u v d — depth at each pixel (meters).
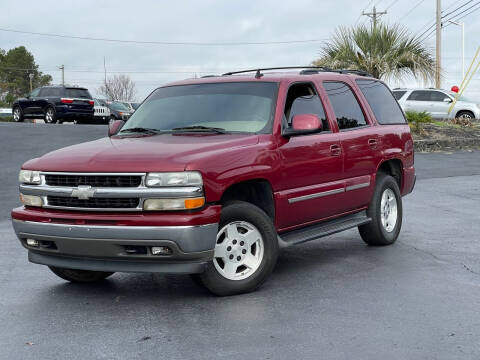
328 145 6.96
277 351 4.46
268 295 5.91
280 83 6.75
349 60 22.83
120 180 5.47
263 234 5.98
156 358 4.39
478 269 6.83
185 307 5.59
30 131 23.20
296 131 6.35
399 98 29.98
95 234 5.43
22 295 6.14
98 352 4.53
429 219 10.02
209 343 4.66
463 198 12.24
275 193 6.22
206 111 6.67
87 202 5.57
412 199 12.16
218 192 5.54
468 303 5.57
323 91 7.31
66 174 5.63
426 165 17.66
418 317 5.18
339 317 5.21
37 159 6.06
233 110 6.59
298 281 6.42
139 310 5.55
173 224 5.30
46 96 29.48
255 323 5.09
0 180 14.29
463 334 4.77
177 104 6.92
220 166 5.61
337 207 7.17
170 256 5.40
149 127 6.71
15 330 5.06
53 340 4.80
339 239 8.70
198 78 7.39
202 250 5.44
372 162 7.73
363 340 4.66
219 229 5.71
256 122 6.43
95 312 5.52
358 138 7.50
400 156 8.37
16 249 8.38
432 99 29.28
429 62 22.78
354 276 6.59
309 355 4.38
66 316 5.42
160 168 5.38
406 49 22.69
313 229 6.95
